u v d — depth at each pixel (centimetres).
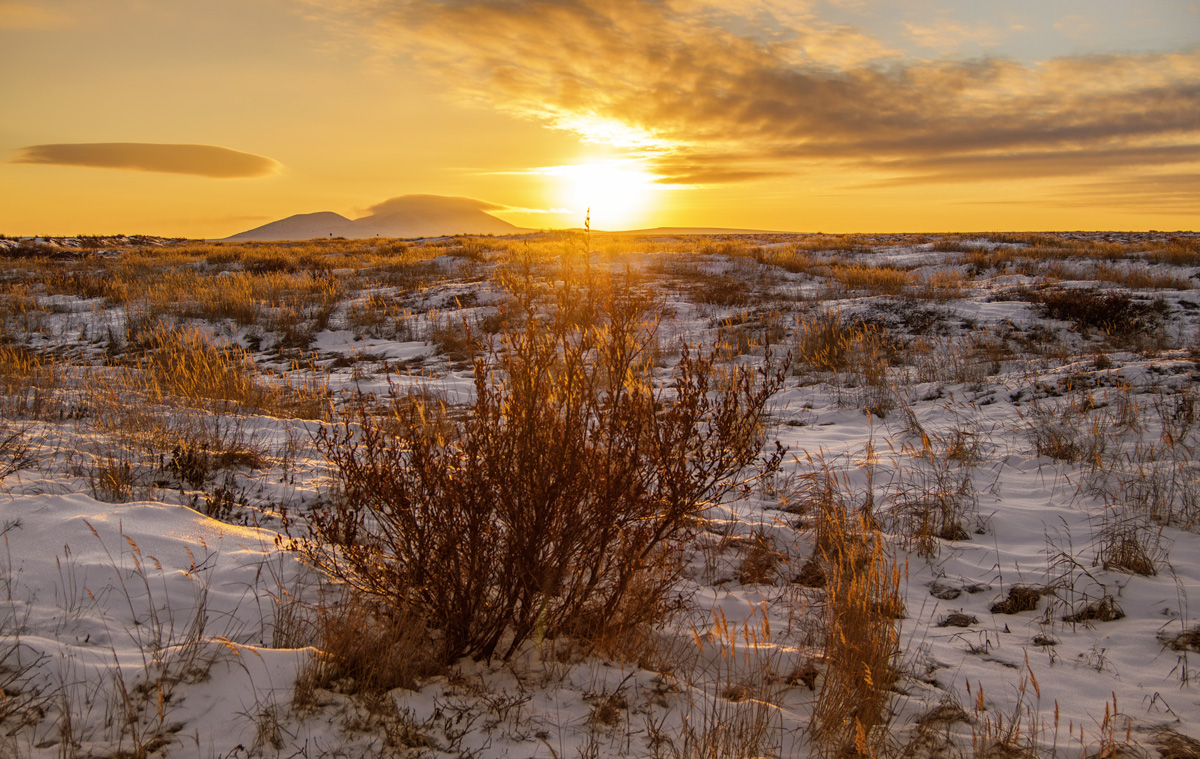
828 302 1480
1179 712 258
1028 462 555
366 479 288
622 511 290
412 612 282
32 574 292
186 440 534
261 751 216
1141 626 322
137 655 251
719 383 727
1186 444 539
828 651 298
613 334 295
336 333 1374
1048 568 382
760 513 471
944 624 338
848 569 379
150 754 209
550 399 284
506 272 307
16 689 224
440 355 1162
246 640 274
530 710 255
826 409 789
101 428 572
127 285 1845
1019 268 1977
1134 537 391
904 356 1033
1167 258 1966
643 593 314
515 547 274
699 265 2117
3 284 1981
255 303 1588
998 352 993
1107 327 1138
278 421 658
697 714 261
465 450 278
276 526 402
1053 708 266
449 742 232
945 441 622
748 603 359
